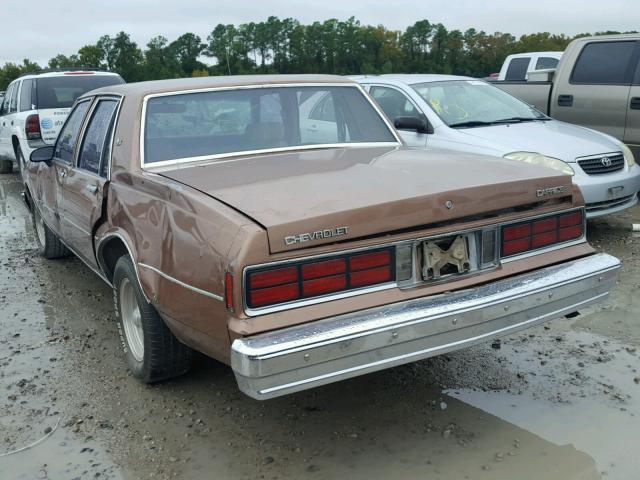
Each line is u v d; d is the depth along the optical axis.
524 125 7.00
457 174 3.20
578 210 3.37
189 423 3.39
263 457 3.07
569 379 3.72
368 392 3.65
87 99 4.93
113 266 4.15
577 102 8.39
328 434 3.24
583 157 6.27
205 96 3.99
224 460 3.06
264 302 2.58
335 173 3.24
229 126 3.92
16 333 4.71
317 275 2.65
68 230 4.95
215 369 3.99
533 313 3.08
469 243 3.04
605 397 3.50
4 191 11.20
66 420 3.46
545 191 3.20
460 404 3.48
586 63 8.38
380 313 2.71
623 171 6.55
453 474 2.88
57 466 3.06
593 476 2.83
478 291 2.95
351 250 2.71
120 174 3.72
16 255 6.87
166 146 3.72
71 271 6.21
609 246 6.36
